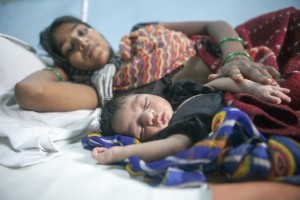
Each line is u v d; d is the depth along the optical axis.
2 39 1.22
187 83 0.95
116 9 2.04
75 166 0.70
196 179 0.56
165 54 1.17
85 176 0.65
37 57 1.34
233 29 1.26
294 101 0.74
